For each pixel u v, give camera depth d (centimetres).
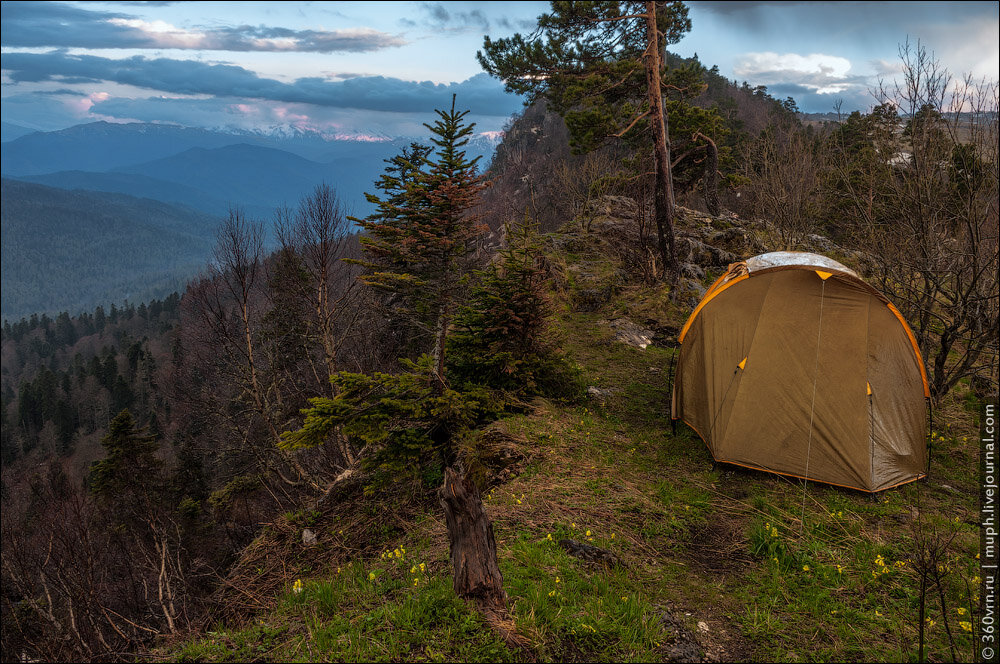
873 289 804
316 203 1897
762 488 768
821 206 2105
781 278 855
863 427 771
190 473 2419
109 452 2027
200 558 1770
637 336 1545
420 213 843
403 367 1669
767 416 813
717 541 632
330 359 1853
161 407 5656
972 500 729
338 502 860
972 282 967
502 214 3394
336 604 510
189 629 631
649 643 442
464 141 830
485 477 755
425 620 440
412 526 704
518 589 499
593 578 531
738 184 2708
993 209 1019
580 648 431
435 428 813
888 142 1156
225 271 1792
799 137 2280
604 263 2031
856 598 526
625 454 862
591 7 1786
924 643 463
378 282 850
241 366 1855
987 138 954
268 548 775
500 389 952
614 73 2048
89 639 1255
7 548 1477
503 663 404
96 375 10050
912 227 1044
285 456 1672
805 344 817
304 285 2009
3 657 1315
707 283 1989
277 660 425
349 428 709
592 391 1127
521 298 980
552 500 704
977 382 1135
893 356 802
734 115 6138
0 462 7888
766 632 476
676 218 2400
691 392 956
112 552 1691
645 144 2791
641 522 662
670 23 2142
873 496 739
